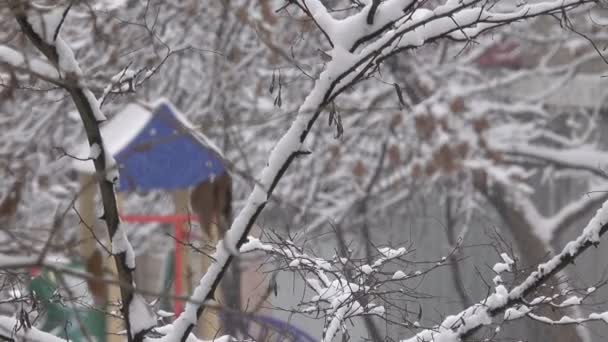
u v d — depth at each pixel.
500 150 27.81
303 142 9.12
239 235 9.20
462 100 27.55
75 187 25.77
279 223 15.90
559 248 29.03
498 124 29.20
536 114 29.75
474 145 27.61
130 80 9.56
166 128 14.95
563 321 11.12
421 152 27.78
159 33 26.72
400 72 27.84
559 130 31.28
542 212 31.67
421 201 27.62
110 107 18.66
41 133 26.73
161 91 27.30
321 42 25.81
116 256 9.10
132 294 9.12
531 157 28.42
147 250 28.84
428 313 21.39
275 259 12.09
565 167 28.52
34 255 7.02
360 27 9.06
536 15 9.31
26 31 8.40
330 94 9.12
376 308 11.52
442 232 28.00
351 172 28.62
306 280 11.69
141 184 15.00
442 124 27.45
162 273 21.95
